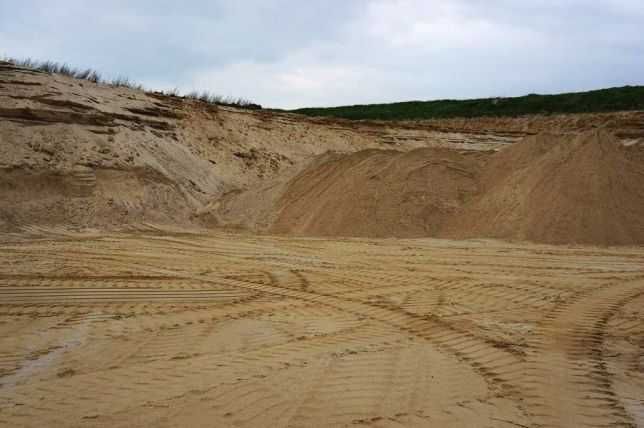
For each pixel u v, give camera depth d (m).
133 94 27.23
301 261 12.21
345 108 53.62
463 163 18.89
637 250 13.20
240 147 27.78
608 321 7.24
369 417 4.38
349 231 16.81
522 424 4.28
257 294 9.12
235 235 17.16
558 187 15.50
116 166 20.70
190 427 4.21
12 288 9.39
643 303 8.19
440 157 18.91
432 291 9.16
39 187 18.77
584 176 15.57
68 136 21.19
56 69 26.61
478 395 4.84
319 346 6.27
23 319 7.58
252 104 35.62
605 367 5.57
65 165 19.78
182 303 8.52
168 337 6.72
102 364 5.73
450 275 10.44
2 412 4.52
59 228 17.22
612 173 15.77
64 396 4.85
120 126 23.27
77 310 8.08
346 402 4.68
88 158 20.48
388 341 6.46
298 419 4.34
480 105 50.91
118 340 6.60
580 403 4.69
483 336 6.62
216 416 4.40
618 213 14.80
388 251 13.48
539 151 17.95
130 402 4.70
